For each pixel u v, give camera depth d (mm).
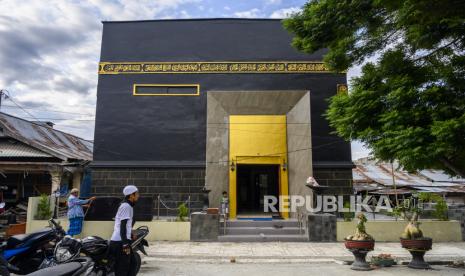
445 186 23266
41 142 20578
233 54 16078
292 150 15102
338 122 8625
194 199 15102
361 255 8047
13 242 6613
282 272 7773
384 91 7879
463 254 9836
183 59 16125
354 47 8820
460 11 5648
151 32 16375
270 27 16250
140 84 15984
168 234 11898
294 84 15742
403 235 8492
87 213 11805
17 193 19922
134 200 5523
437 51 7582
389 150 7316
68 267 3104
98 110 15828
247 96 15344
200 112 15758
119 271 5238
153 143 15586
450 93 7098
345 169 14922
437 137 6332
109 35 16406
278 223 12969
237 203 15984
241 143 15320
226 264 8680
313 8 8547
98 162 15406
